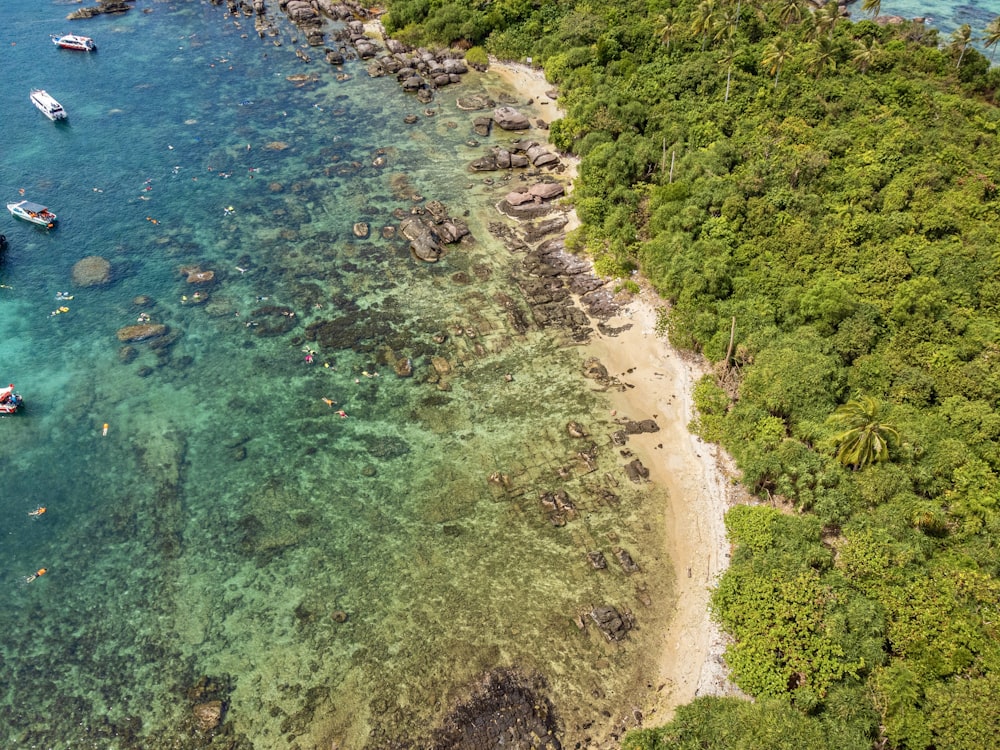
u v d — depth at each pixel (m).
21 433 61.16
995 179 82.62
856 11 141.75
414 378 66.81
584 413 63.75
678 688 45.12
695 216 77.62
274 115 108.06
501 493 57.03
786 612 44.94
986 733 37.94
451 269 79.56
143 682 45.72
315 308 74.25
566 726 43.53
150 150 98.50
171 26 134.12
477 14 125.12
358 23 132.88
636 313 73.50
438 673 46.06
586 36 118.44
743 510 53.53
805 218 77.06
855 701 40.81
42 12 136.25
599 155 88.12
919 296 65.69
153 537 53.97
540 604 49.81
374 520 55.16
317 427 62.31
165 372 66.88
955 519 51.56
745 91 101.06
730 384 64.06
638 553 52.97
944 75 108.19
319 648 47.41
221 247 82.12
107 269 78.06
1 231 82.31
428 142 102.69
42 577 51.34
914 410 58.97
